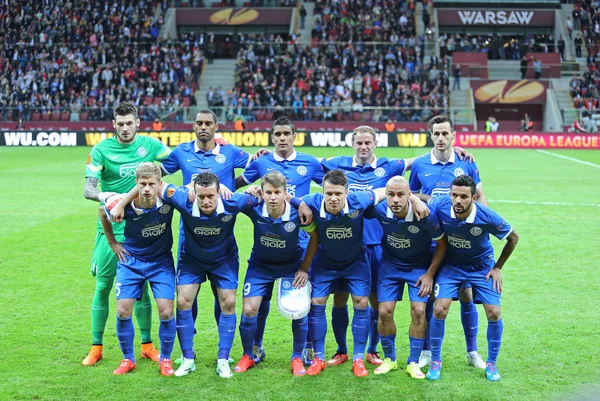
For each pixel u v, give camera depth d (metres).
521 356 5.57
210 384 5.03
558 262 8.70
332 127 28.83
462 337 6.12
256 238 5.38
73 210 12.52
